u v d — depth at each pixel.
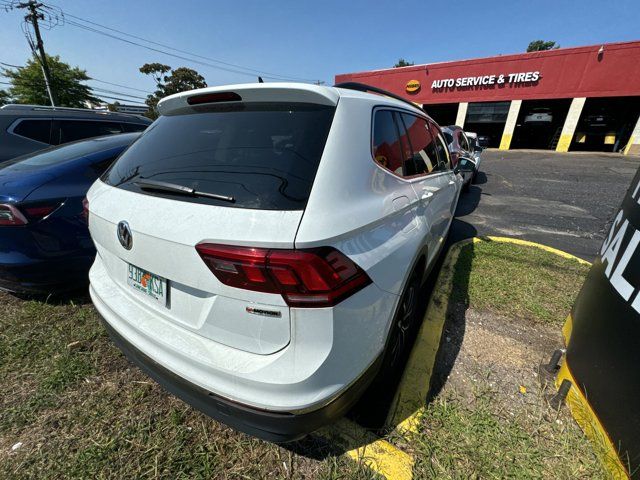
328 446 1.65
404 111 2.27
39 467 1.56
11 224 2.35
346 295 1.21
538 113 21.12
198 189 1.31
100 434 1.71
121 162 1.85
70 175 2.64
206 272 1.18
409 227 1.84
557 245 4.60
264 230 1.11
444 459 1.57
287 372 1.17
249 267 1.09
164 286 1.39
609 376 1.52
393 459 1.57
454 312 2.78
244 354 1.24
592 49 17.17
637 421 1.33
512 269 3.54
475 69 20.66
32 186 2.45
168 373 1.40
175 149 1.60
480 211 6.36
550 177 10.37
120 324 1.63
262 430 1.26
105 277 1.88
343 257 1.21
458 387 2.00
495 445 1.63
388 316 1.56
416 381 2.00
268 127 1.46
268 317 1.14
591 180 9.80
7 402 1.89
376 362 1.53
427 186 2.29
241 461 1.59
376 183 1.57
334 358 1.22
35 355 2.24
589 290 1.86
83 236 2.63
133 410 1.85
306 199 1.19
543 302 2.92
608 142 19.55
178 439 1.69
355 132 1.50
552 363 2.11
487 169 12.17
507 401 1.90
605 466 1.50
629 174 10.86
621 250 1.61
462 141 7.40
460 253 3.98
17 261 2.42
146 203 1.40
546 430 1.72
